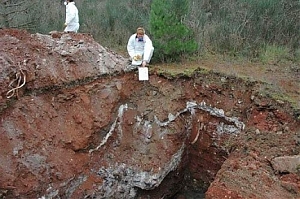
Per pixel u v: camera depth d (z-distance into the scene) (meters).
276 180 7.04
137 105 8.98
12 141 7.43
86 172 8.18
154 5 9.91
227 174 7.27
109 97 8.73
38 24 12.90
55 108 8.16
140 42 9.16
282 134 8.07
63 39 8.97
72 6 10.09
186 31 10.02
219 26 11.70
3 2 12.16
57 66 8.38
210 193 7.08
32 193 7.36
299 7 11.93
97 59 8.91
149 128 8.78
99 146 8.45
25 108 7.79
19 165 7.34
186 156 9.27
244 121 8.73
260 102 8.57
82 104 8.44
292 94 8.72
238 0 12.88
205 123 9.12
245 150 7.94
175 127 8.88
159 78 9.22
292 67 10.05
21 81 7.82
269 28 11.51
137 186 8.50
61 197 7.79
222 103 8.99
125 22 12.82
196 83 9.20
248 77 9.11
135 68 9.18
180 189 9.51
